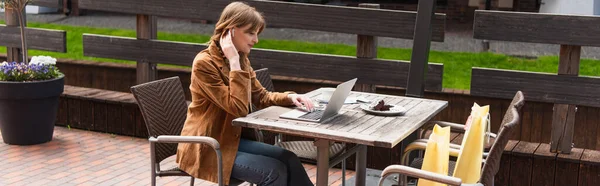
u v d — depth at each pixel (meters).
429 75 5.11
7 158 5.27
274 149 3.43
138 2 5.79
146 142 5.84
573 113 4.69
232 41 3.38
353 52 9.26
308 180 3.44
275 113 3.46
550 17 4.59
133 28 11.37
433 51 8.93
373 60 5.21
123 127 6.00
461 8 12.11
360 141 3.02
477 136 3.05
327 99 3.79
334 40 10.20
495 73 4.84
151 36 5.90
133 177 4.90
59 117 6.23
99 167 5.11
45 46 6.27
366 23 5.14
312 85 6.37
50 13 13.02
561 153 4.70
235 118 3.40
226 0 5.53
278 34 10.70
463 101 5.93
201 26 11.66
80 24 11.69
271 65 5.51
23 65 5.53
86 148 5.60
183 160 3.46
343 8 5.20
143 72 5.95
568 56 4.64
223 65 3.41
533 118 5.74
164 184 4.75
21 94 5.41
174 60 5.81
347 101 3.83
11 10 6.27
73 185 4.68
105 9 5.90
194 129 3.43
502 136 2.79
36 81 5.44
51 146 5.62
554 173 4.64
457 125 3.91
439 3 12.27
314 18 5.29
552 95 4.71
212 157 3.38
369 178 4.79
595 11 8.93
